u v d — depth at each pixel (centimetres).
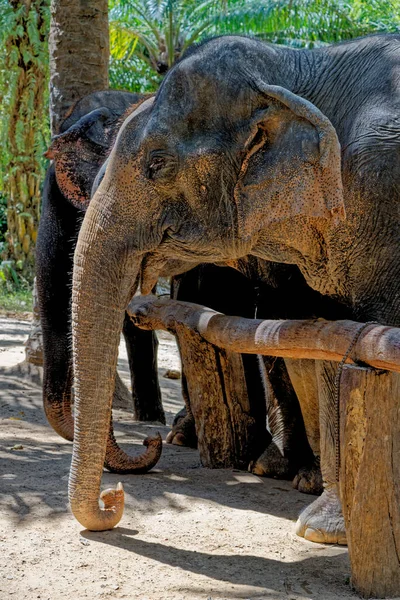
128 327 970
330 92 590
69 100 1061
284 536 573
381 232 559
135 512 604
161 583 476
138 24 2620
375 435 465
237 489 682
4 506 600
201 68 567
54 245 800
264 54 592
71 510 561
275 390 745
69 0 1052
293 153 544
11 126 2258
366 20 2723
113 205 566
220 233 574
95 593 460
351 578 483
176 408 1140
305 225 577
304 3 2223
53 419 769
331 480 582
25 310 2045
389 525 472
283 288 683
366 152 558
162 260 593
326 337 489
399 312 568
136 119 579
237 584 480
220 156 560
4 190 2384
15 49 2120
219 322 617
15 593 457
